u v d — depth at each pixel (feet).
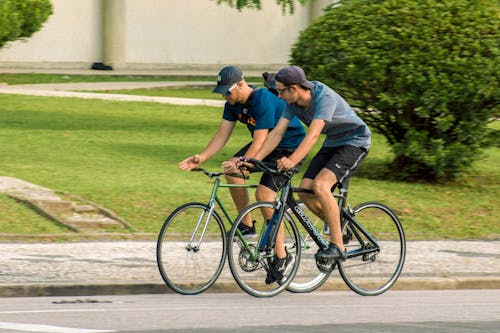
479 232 147.64
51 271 109.19
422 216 153.99
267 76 108.99
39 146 201.16
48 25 418.72
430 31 164.96
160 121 257.75
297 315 92.27
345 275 105.91
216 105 300.40
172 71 435.53
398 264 108.99
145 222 141.18
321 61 173.27
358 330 85.66
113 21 426.92
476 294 110.32
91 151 198.39
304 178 104.01
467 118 170.71
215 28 455.22
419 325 88.79
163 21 442.91
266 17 465.06
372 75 167.12
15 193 144.77
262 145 102.99
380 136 235.81
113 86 342.44
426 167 179.01
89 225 136.98
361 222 107.14
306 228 104.32
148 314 90.58
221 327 85.30
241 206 108.58
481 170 195.83
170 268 101.86
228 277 109.70
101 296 102.22
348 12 173.17
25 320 86.02
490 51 164.04
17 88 318.86
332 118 100.48
